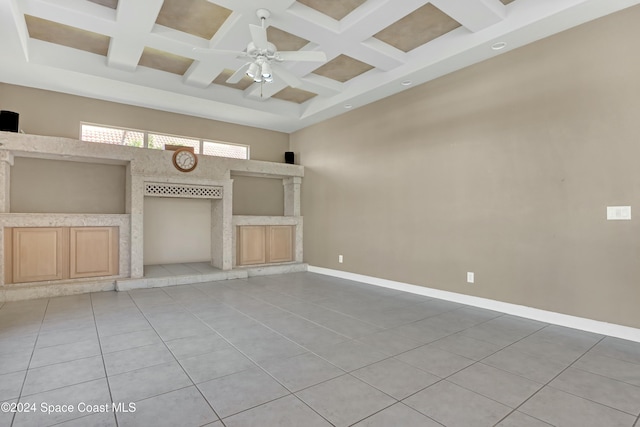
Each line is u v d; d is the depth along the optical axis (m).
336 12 3.80
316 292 4.97
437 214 4.68
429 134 4.82
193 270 5.98
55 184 5.31
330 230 6.53
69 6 3.51
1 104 4.96
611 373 2.42
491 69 4.12
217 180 6.10
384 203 5.46
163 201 6.48
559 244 3.54
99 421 1.79
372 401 2.02
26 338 3.02
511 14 3.54
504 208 3.98
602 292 3.26
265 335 3.14
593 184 3.32
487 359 2.64
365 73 5.27
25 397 2.03
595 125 3.31
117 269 5.31
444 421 1.83
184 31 4.22
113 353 2.70
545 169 3.65
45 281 4.76
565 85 3.51
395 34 4.20
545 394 2.12
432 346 2.90
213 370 2.41
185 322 3.51
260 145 7.38
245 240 6.63
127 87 5.27
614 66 3.20
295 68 4.91
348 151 6.18
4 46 3.99
